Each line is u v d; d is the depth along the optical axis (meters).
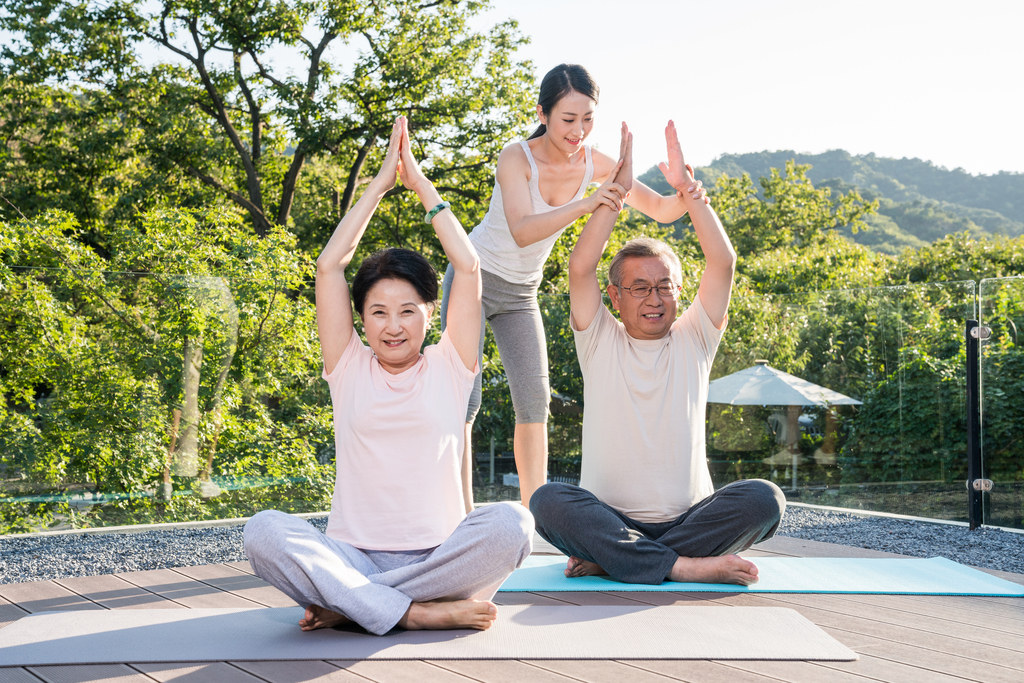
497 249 2.89
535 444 3.02
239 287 4.24
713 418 4.78
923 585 2.44
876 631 1.98
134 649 1.76
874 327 4.53
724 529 2.41
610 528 2.38
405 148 2.14
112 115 13.72
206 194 14.17
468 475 2.89
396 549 1.95
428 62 13.99
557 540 2.46
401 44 14.10
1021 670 1.69
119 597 2.32
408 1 14.55
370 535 1.96
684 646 1.79
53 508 3.70
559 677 1.60
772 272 14.78
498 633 1.88
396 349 1.99
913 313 4.41
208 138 14.34
